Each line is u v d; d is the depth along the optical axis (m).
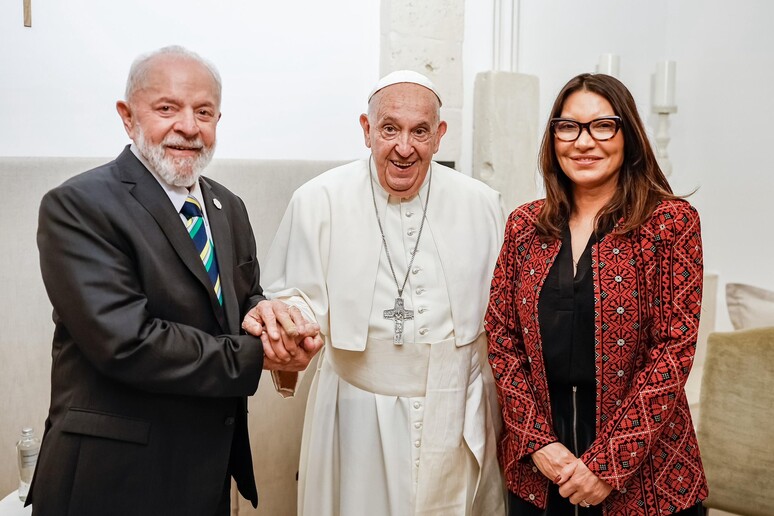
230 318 1.74
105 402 1.60
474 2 3.29
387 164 2.12
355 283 2.18
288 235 2.32
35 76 2.43
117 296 1.54
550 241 1.95
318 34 2.99
